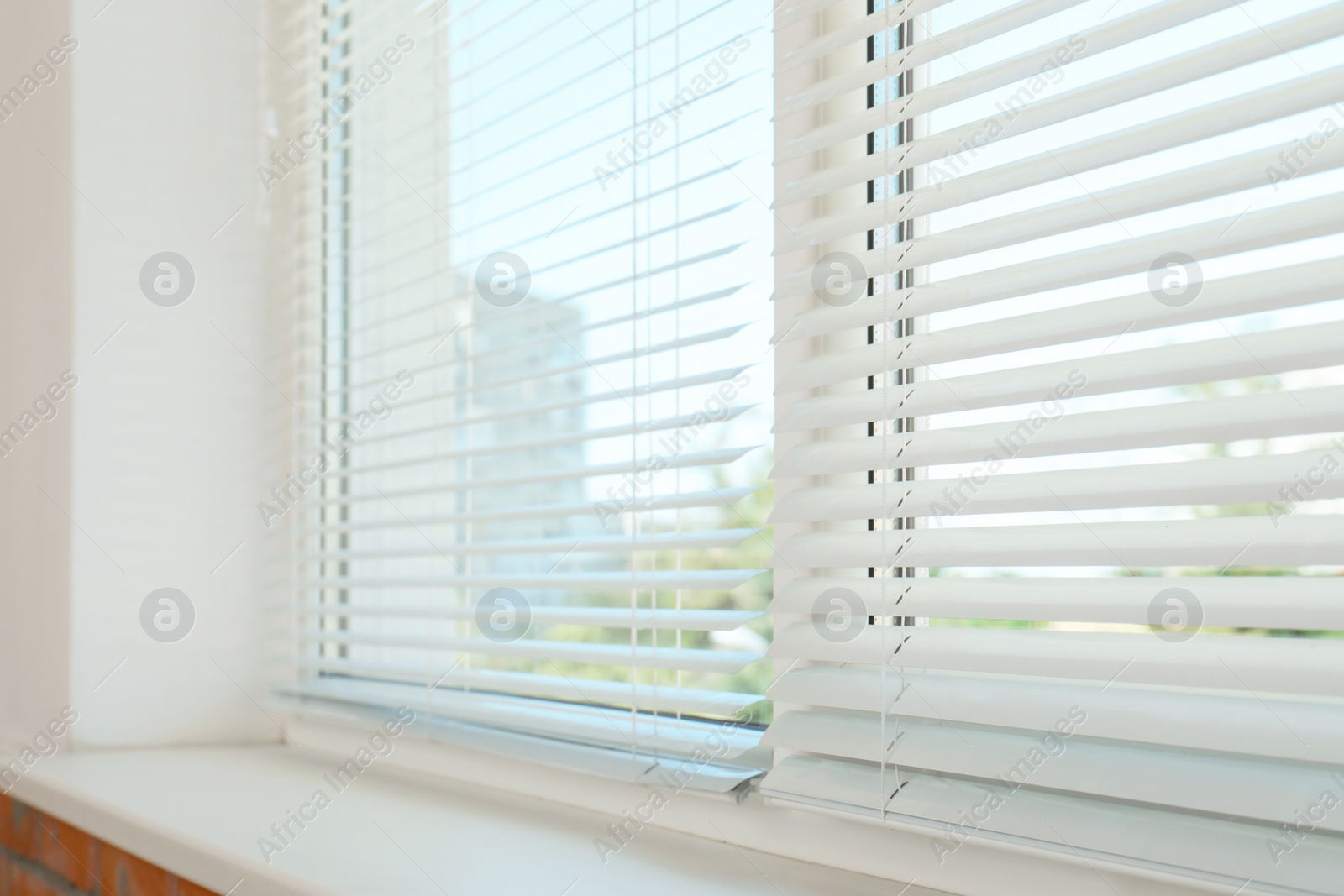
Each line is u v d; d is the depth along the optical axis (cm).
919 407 72
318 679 138
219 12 143
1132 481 62
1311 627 54
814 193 79
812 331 79
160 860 93
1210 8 60
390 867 81
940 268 81
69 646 128
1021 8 70
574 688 97
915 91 82
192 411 138
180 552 136
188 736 136
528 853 84
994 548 68
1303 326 58
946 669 71
